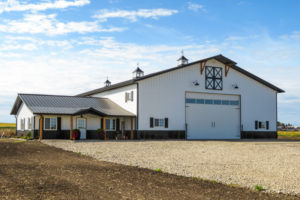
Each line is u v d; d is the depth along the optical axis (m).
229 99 32.97
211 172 10.82
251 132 33.72
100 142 23.14
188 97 30.64
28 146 19.23
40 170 10.52
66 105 28.50
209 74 31.77
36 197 6.89
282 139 33.50
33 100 28.05
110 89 33.06
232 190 8.18
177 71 30.02
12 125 63.28
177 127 29.62
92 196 7.11
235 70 33.28
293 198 7.54
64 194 7.22
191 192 7.81
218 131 31.97
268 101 35.22
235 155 16.02
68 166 11.51
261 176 10.22
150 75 28.36
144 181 9.02
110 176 9.65
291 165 12.70
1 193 7.20
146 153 16.44
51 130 26.30
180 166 12.06
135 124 28.14
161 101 29.05
